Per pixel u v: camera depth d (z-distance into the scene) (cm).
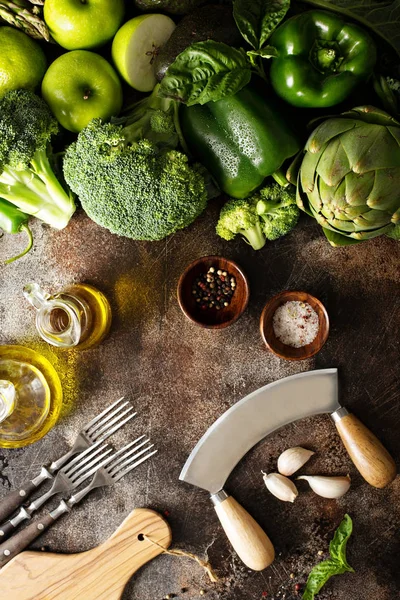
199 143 83
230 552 93
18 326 94
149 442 93
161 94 79
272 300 88
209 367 93
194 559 93
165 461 93
